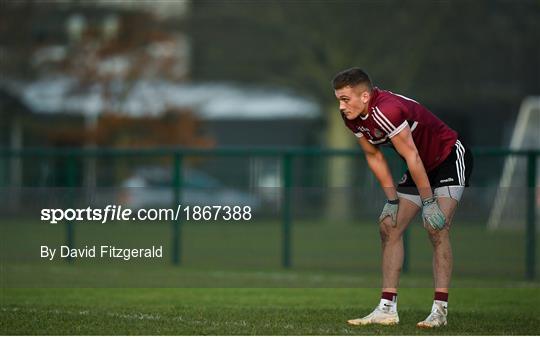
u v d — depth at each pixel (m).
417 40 112.50
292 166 56.19
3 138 120.50
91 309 35.25
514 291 44.09
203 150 56.31
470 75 117.62
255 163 63.41
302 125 146.62
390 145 30.78
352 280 48.88
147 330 29.56
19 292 41.78
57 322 31.22
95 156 57.28
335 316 33.31
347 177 59.66
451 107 132.25
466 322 31.92
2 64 111.69
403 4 111.06
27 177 60.53
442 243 30.06
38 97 117.56
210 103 132.25
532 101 85.62
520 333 29.80
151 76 111.75
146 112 109.62
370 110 29.42
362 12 111.69
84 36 111.00
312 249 57.66
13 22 109.88
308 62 116.00
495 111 135.88
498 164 62.56
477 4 111.38
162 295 41.31
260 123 148.12
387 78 115.06
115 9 114.62
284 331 29.39
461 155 30.73
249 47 118.12
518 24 113.19
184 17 116.38
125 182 65.69
